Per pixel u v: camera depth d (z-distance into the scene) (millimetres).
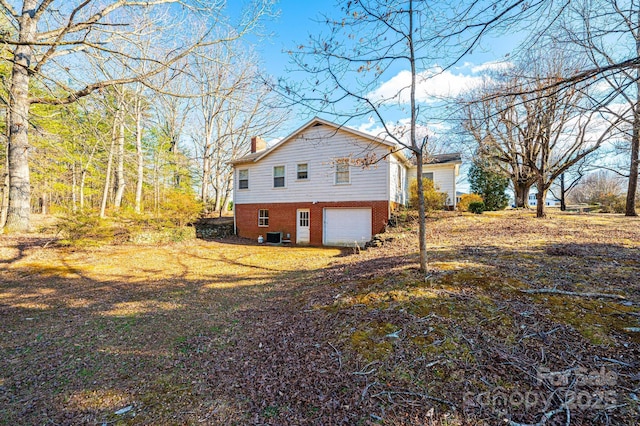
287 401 2533
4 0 8516
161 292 6352
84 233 10797
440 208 15305
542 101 8961
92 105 11562
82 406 2609
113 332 4262
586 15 3809
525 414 2078
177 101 23141
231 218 18453
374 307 3836
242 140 25109
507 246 6961
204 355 3518
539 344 2766
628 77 4512
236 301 5672
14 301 5695
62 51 9281
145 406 2590
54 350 3705
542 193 13320
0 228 11070
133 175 21438
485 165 18422
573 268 4609
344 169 13445
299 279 7062
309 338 3559
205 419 2391
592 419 1971
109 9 8641
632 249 6031
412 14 4156
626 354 2520
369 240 12945
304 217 14367
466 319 3229
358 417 2240
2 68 10547
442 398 2307
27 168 11055
